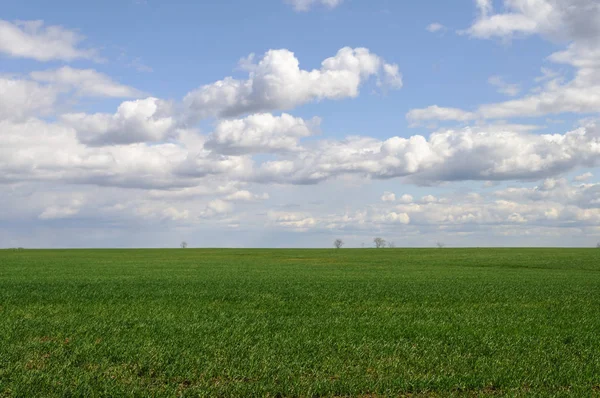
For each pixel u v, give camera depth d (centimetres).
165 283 3672
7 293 2883
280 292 3091
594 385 1131
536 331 1789
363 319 2023
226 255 10419
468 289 3359
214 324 1838
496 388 1116
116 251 13575
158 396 1008
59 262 7119
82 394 1012
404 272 5219
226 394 1032
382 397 1041
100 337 1589
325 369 1220
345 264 6906
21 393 1008
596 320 2069
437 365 1271
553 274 4988
